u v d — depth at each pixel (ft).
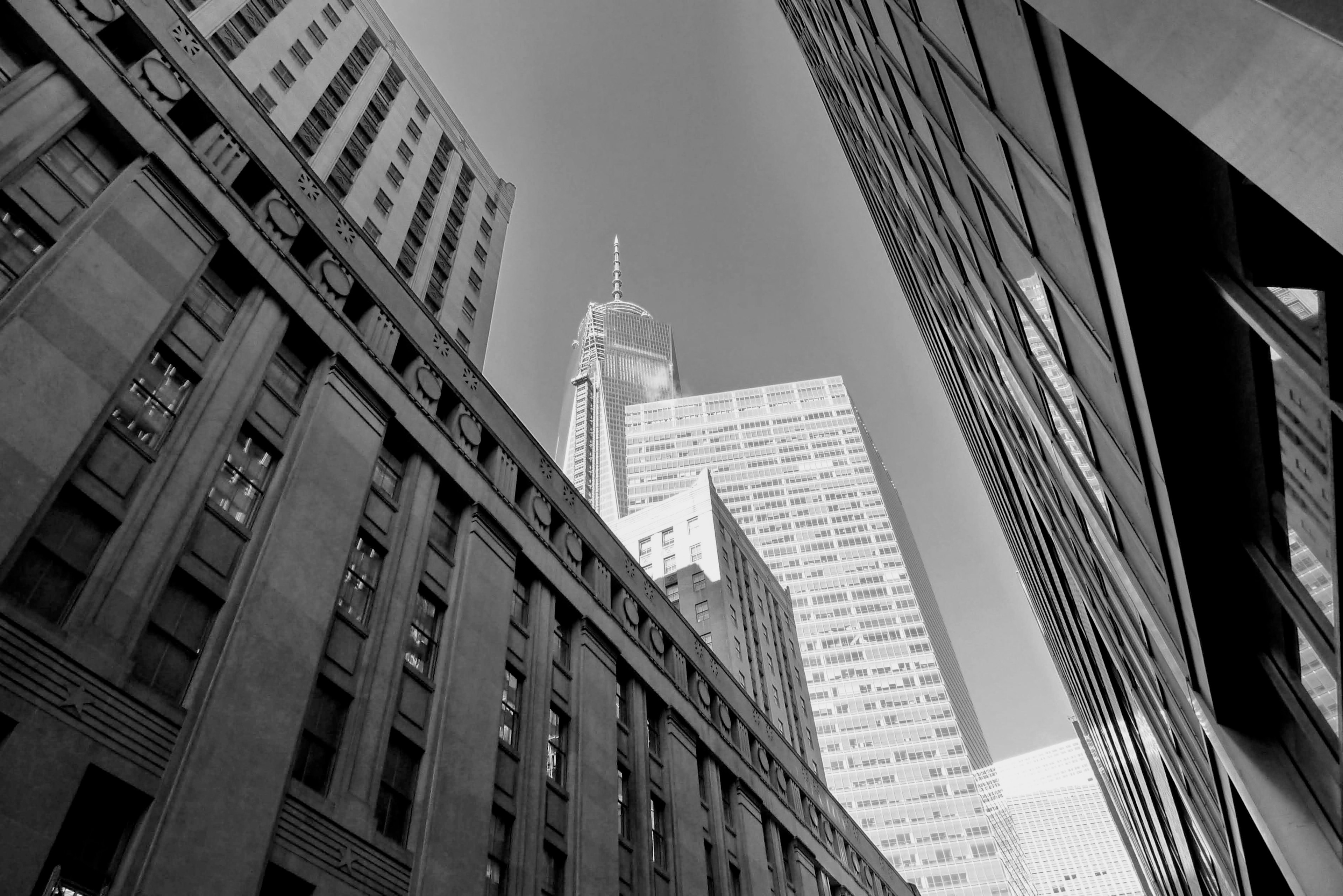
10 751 50.01
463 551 104.68
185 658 64.85
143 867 54.24
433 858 77.56
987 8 41.34
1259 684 45.09
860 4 84.38
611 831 109.60
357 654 81.87
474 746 89.51
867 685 629.51
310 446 85.35
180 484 69.56
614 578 145.48
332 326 96.22
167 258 76.02
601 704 121.70
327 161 146.10
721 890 136.56
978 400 124.47
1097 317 42.24
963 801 553.23
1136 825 172.14
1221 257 30.86
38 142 68.85
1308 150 19.24
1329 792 40.32
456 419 114.52
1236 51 20.56
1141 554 54.80
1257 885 58.80
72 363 62.80
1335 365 24.56
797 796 189.57
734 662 281.74
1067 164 35.94
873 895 208.33
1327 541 29.71
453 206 183.83
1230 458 36.91
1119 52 25.21
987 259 67.77
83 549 60.54
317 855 67.00
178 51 88.48
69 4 77.61
